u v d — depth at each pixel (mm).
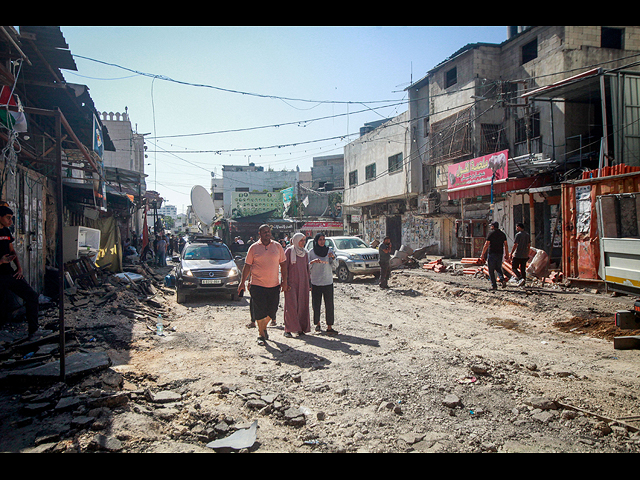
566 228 11820
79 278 11148
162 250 22578
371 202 30391
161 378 4898
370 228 32406
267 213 42000
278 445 3393
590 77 12266
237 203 43125
